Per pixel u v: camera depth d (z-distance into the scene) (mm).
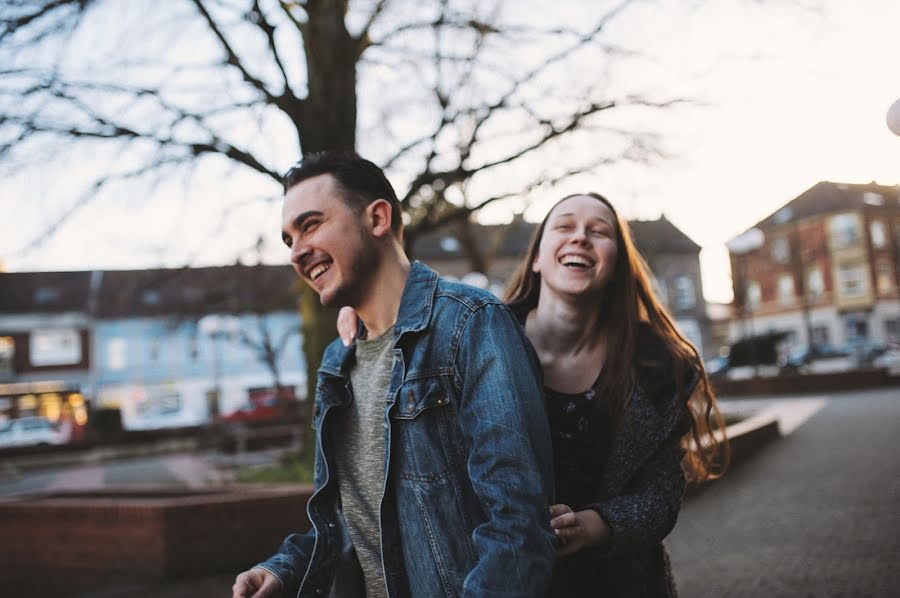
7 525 6480
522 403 1362
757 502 6945
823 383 24438
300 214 1520
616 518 1596
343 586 1658
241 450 16594
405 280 1589
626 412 1751
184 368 41281
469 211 7691
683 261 45969
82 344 40312
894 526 5457
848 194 53219
